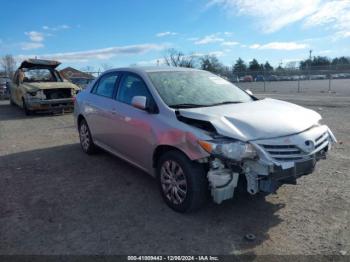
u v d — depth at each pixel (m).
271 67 56.75
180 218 3.94
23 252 3.33
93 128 6.07
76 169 5.77
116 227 3.78
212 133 3.67
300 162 3.62
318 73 31.19
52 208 4.28
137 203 4.36
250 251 3.29
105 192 4.74
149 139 4.32
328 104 14.30
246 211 4.07
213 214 4.01
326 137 4.10
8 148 7.43
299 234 3.56
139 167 4.86
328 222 3.79
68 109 13.32
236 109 4.14
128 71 5.30
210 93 4.82
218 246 3.38
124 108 4.97
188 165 3.79
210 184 3.67
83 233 3.66
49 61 14.22
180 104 4.34
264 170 3.47
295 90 26.91
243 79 34.69
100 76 6.20
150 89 4.59
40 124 10.77
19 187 5.00
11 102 16.58
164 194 4.23
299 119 4.00
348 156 6.14
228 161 3.54
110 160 6.22
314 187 4.73
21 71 14.05
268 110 4.14
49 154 6.80
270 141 3.56
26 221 3.95
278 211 4.07
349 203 4.23
